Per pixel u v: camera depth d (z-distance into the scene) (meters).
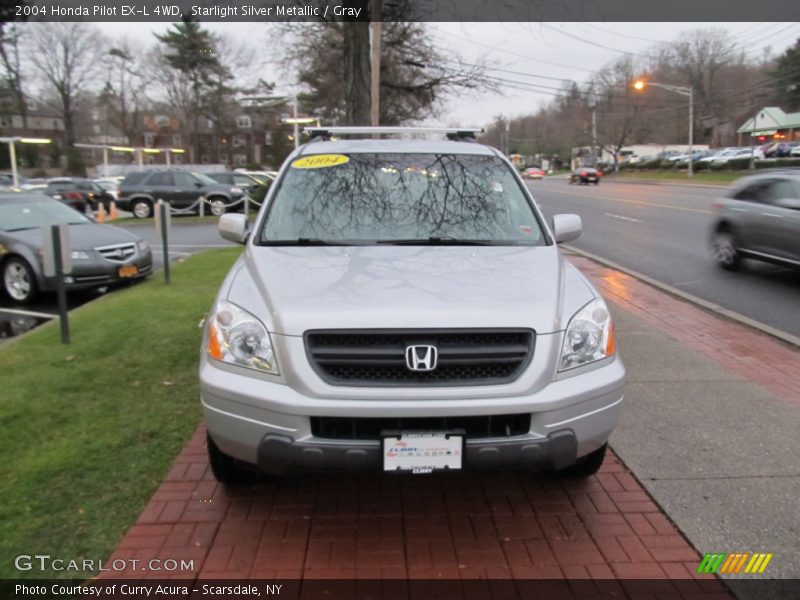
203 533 3.16
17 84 69.44
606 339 3.13
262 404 2.83
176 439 4.16
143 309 7.65
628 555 3.03
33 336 6.54
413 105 24.44
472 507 3.42
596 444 3.08
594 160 86.38
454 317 2.87
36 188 28.78
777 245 9.80
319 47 23.05
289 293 3.04
